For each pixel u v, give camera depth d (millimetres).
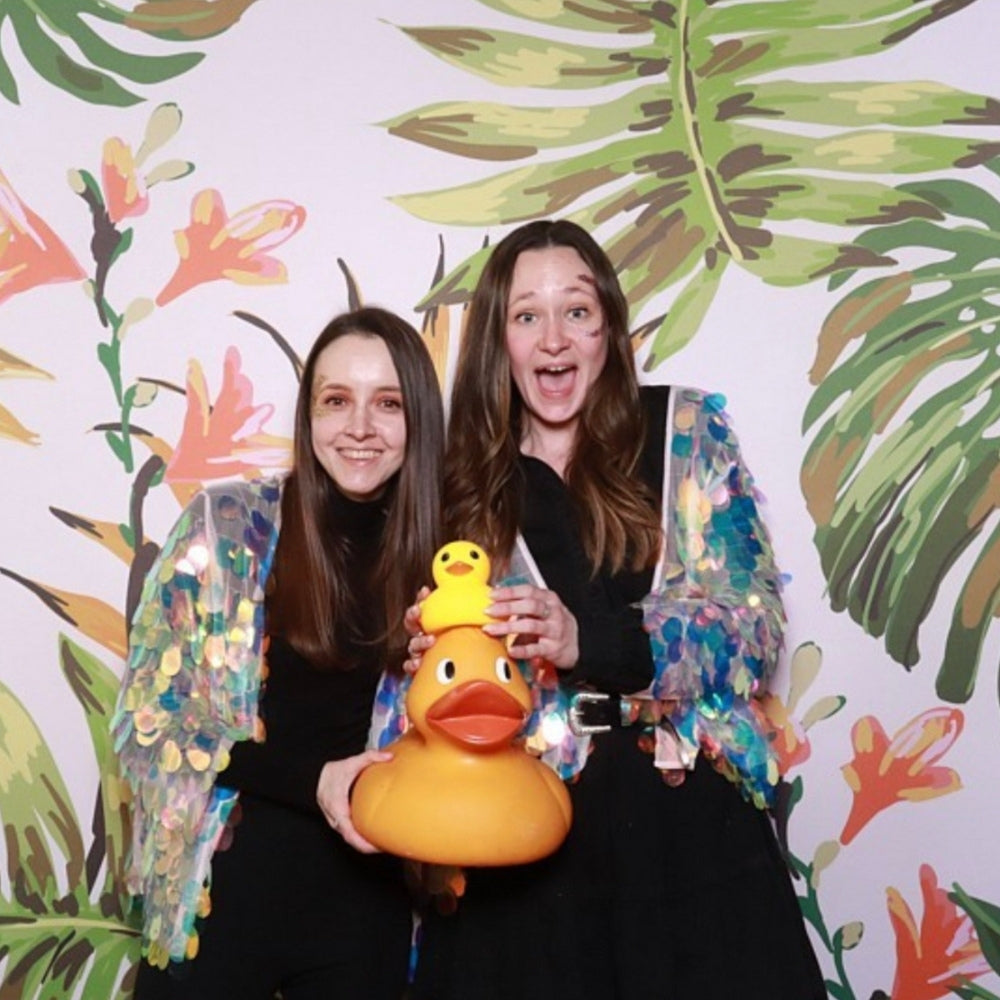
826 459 1832
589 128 1861
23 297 1808
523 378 1551
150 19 1835
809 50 1863
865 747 1821
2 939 1764
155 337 1824
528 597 1360
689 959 1392
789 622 1829
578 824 1435
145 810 1500
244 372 1831
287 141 1844
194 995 1438
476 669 1325
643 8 1866
